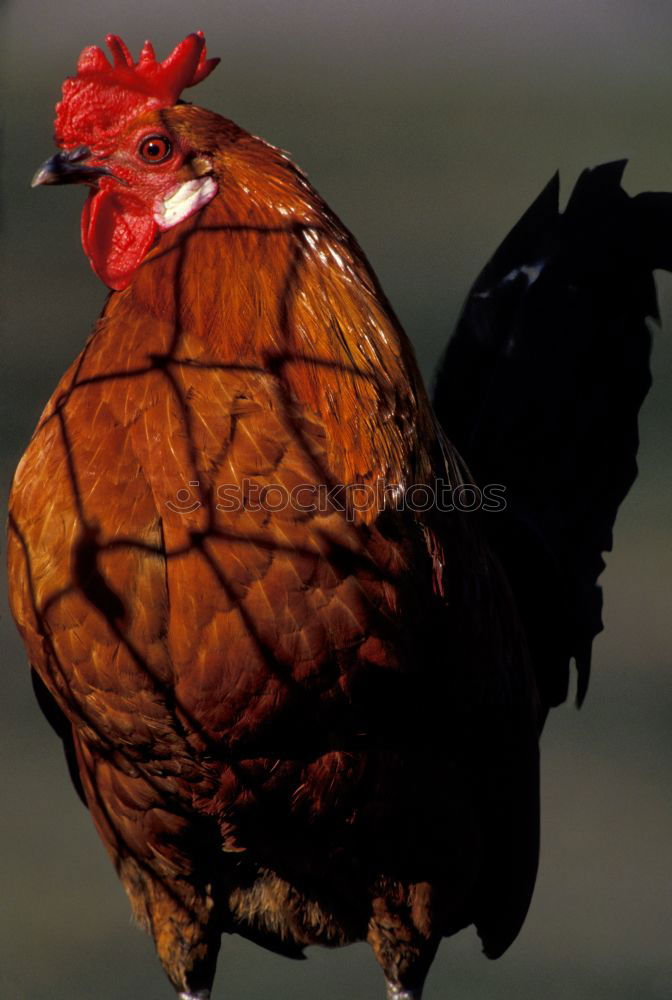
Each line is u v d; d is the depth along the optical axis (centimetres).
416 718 599
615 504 623
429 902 603
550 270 624
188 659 595
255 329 597
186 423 595
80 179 600
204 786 598
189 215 599
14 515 596
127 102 600
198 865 602
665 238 625
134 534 594
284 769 598
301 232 599
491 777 604
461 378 622
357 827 600
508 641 606
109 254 600
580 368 623
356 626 595
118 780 599
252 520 594
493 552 612
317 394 598
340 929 605
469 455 620
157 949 604
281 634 595
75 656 595
